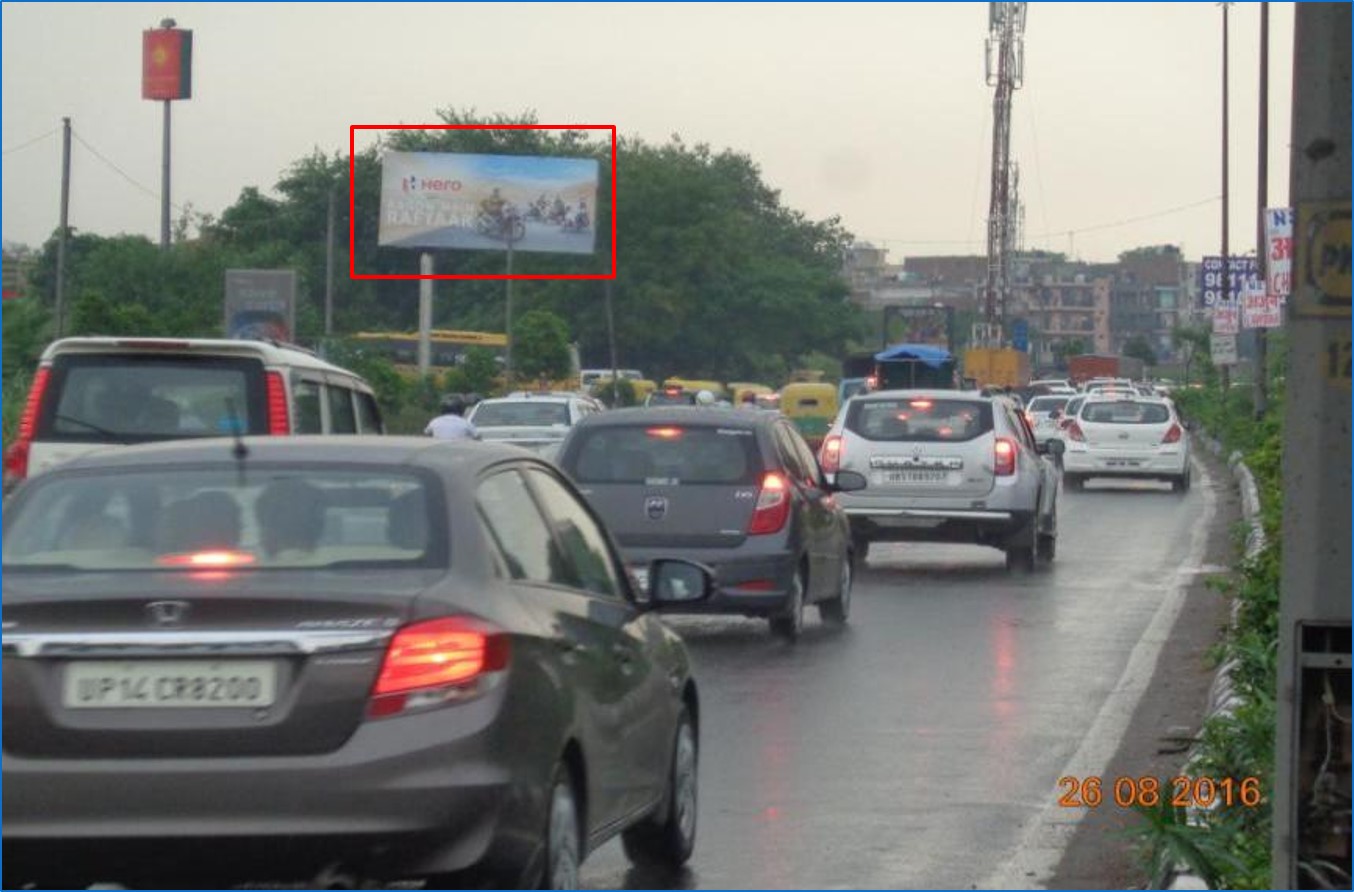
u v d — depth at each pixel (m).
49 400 16.09
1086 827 10.88
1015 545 25.17
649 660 8.98
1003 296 105.00
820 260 147.00
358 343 68.31
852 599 22.33
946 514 24.91
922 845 10.45
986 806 11.41
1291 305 6.34
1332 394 6.29
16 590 7.08
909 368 65.00
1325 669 6.35
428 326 73.06
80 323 46.56
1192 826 9.04
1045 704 15.02
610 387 66.44
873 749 13.16
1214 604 21.86
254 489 7.70
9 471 16.08
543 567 8.12
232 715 6.86
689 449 18.36
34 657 6.91
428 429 26.56
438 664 6.92
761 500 18.08
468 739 6.87
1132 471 44.12
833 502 20.34
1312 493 6.33
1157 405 44.59
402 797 6.79
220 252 67.44
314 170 97.56
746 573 17.92
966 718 14.39
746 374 102.62
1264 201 52.88
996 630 19.56
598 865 9.85
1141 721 14.30
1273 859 6.49
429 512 7.52
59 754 6.87
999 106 104.25
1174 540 30.94
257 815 6.78
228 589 6.97
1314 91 6.28
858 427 25.41
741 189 144.88
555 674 7.48
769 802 11.49
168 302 61.38
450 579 7.24
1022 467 25.17
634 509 18.12
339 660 6.88
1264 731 10.45
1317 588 6.33
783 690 15.66
